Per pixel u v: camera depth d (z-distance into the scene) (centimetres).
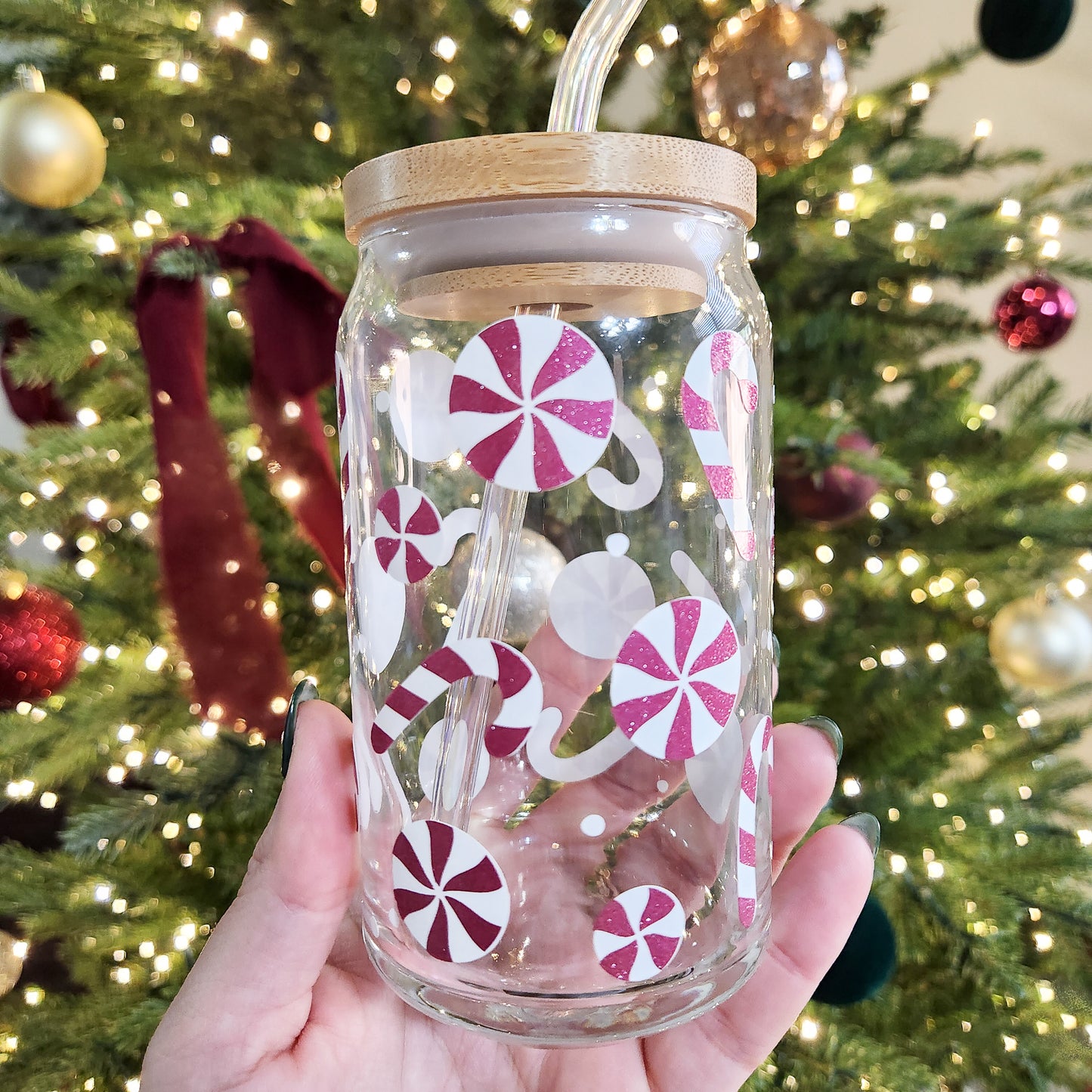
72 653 66
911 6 109
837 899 41
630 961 31
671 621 30
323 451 56
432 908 30
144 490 71
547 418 28
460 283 27
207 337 72
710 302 30
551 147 26
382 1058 39
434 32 70
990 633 75
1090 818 83
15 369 63
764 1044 42
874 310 77
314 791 35
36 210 88
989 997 68
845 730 75
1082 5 105
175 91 69
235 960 35
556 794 31
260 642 56
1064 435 78
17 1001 71
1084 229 84
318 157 72
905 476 64
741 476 32
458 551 31
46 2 65
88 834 63
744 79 58
